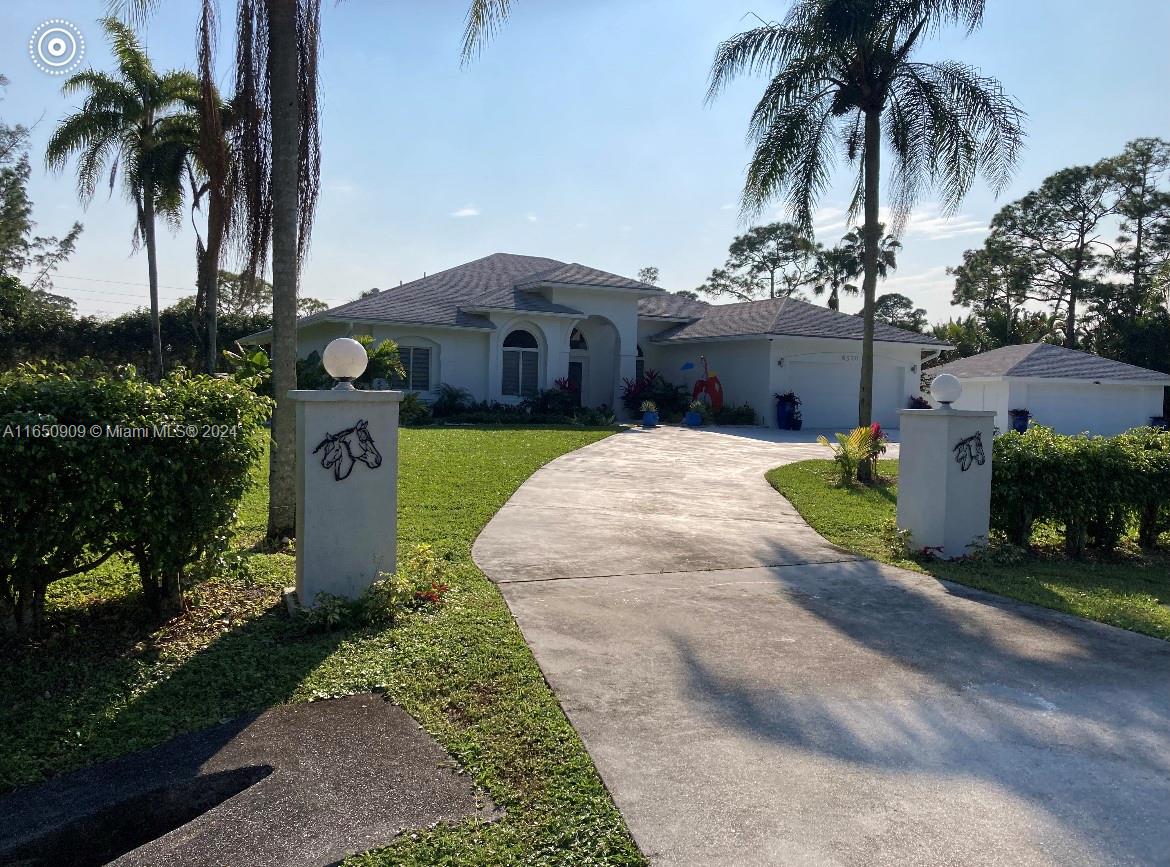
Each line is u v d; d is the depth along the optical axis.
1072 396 25.11
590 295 26.08
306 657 4.59
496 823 3.00
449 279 27.17
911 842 2.94
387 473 5.54
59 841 2.92
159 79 23.09
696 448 17.38
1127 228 41.34
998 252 44.88
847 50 12.57
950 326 36.81
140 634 4.89
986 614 6.00
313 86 7.54
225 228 7.57
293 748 3.55
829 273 51.69
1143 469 8.69
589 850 2.85
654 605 5.93
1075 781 3.44
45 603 5.22
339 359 5.40
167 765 3.40
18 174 35.03
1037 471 8.52
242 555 5.32
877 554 8.08
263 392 15.45
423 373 23.58
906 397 26.95
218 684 4.21
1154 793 3.36
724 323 27.36
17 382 4.39
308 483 5.33
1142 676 4.74
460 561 6.98
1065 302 43.94
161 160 22.53
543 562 7.13
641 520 9.27
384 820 2.99
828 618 5.77
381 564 5.54
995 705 4.25
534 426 21.45
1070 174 41.41
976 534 8.03
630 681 4.42
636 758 3.53
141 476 4.58
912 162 13.67
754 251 56.53
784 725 3.92
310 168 7.59
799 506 10.68
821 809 3.15
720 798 3.21
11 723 3.74
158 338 24.23
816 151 13.66
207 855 2.75
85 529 4.42
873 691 4.39
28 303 30.64
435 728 3.75
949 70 13.23
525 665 4.55
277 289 7.29
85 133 22.62
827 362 25.86
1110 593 6.86
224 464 5.03
